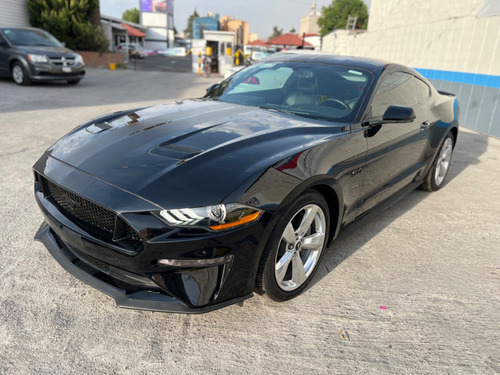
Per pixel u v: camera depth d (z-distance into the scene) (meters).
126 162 2.09
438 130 4.02
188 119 2.69
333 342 2.11
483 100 8.03
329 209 2.60
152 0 64.38
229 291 2.00
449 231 3.53
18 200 3.55
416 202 4.20
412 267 2.90
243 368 1.91
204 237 1.85
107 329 2.09
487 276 2.84
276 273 2.21
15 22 19.25
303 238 2.38
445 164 4.53
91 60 22.50
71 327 2.08
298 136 2.50
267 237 2.04
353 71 3.27
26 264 2.60
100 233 2.01
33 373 1.79
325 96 3.08
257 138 2.38
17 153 4.89
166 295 1.97
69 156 2.28
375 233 3.42
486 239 3.41
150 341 2.03
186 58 55.91
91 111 7.98
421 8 14.43
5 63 11.62
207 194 1.88
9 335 1.99
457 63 9.16
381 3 17.88
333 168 2.42
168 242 1.82
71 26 21.70
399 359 2.03
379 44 14.95
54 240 2.41
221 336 2.10
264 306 2.36
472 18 8.63
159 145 2.24
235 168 2.04
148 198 1.86
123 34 41.78
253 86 3.44
